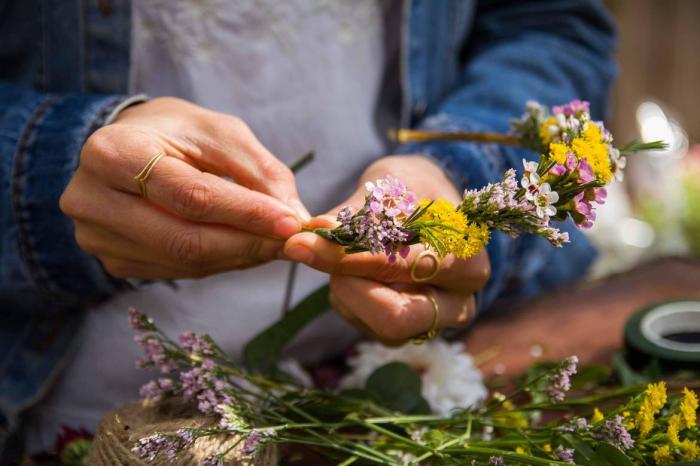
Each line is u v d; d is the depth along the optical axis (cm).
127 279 57
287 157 67
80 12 59
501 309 74
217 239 47
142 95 55
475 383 58
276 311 66
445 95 77
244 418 45
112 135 47
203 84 63
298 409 49
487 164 60
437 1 72
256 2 62
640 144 47
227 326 64
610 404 53
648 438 44
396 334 48
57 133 54
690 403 43
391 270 47
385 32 71
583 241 81
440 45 74
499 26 79
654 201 127
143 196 47
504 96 69
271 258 49
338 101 67
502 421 50
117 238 50
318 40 66
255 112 65
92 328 61
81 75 61
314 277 67
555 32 78
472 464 45
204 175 46
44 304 59
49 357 61
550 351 66
